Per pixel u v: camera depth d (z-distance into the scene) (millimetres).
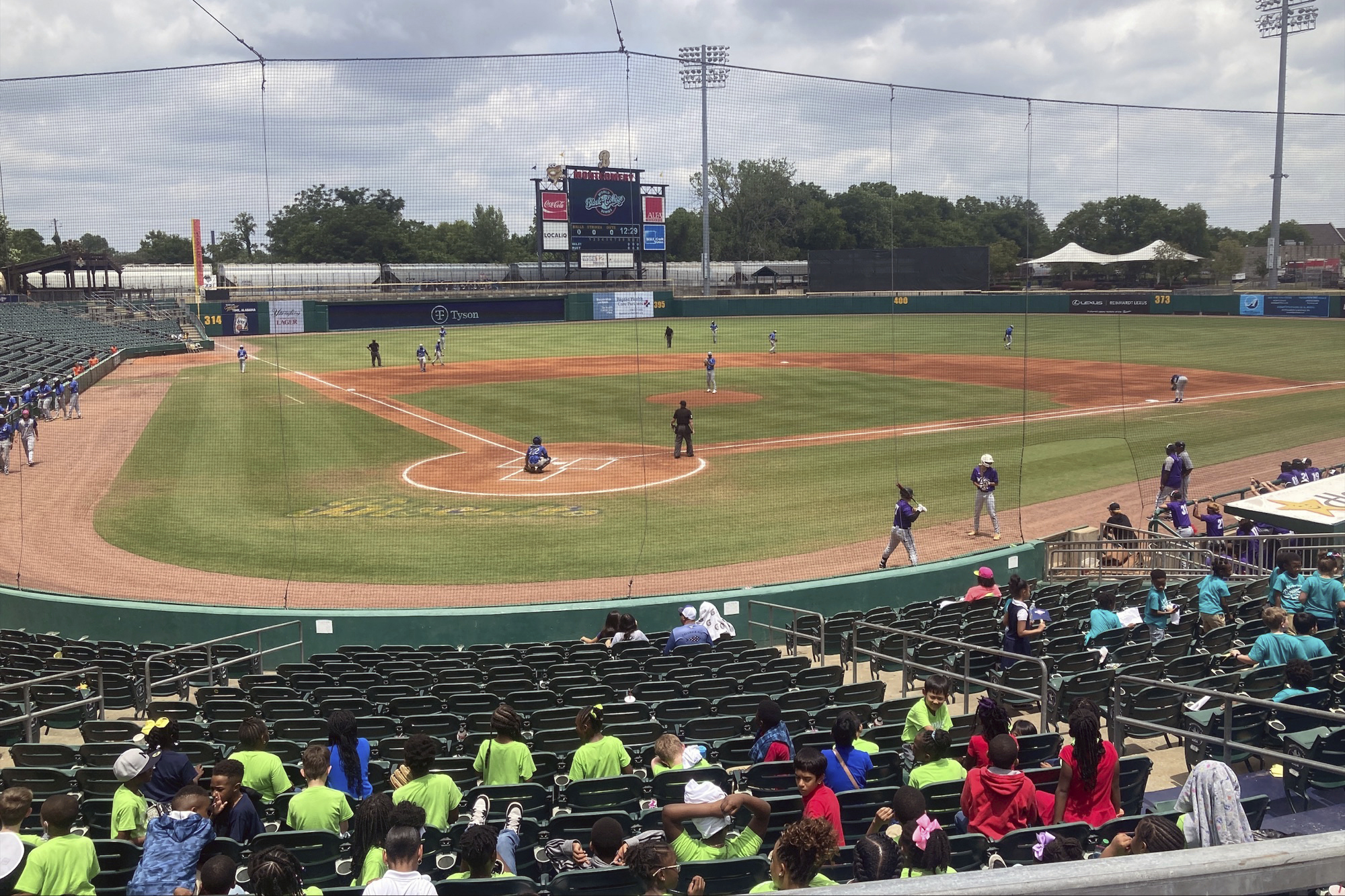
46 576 19703
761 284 81125
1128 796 7988
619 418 38000
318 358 59469
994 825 6895
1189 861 1981
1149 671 10695
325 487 27203
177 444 33344
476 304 74938
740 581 19328
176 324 62281
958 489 26484
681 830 6395
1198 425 35062
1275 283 73812
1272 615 10914
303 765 7648
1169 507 21750
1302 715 9148
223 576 19734
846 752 7902
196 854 6422
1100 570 18875
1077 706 7094
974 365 53812
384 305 72125
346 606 17938
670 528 23109
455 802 7566
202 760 9891
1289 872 2004
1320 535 17766
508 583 19297
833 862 6223
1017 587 12438
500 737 8383
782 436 34219
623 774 8773
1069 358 55844
